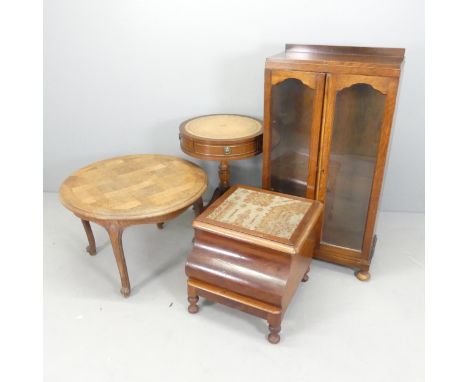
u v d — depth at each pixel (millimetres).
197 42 2357
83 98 2648
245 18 2246
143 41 2406
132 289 2020
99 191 1904
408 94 2291
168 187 1947
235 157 2068
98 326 1781
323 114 1791
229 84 2445
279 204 1854
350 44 2207
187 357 1624
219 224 1671
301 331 1744
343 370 1555
